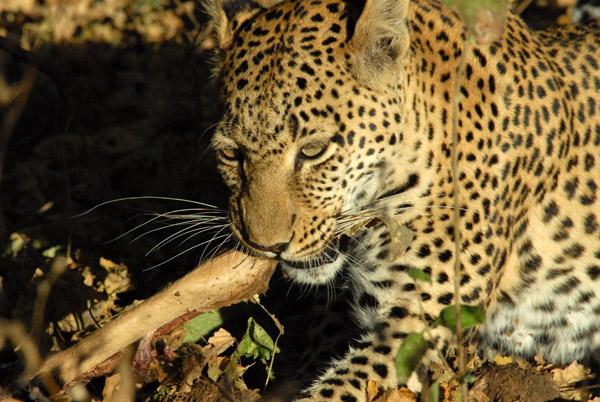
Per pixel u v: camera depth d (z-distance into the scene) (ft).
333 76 23.24
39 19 48.24
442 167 25.20
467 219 25.54
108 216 36.86
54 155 41.37
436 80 25.13
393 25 23.17
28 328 29.78
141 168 40.57
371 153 24.11
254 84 23.53
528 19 46.52
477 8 18.37
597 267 27.91
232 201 25.49
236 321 29.63
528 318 28.63
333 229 25.00
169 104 44.16
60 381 25.32
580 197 27.53
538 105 26.18
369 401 25.20
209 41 44.34
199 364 26.45
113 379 26.04
